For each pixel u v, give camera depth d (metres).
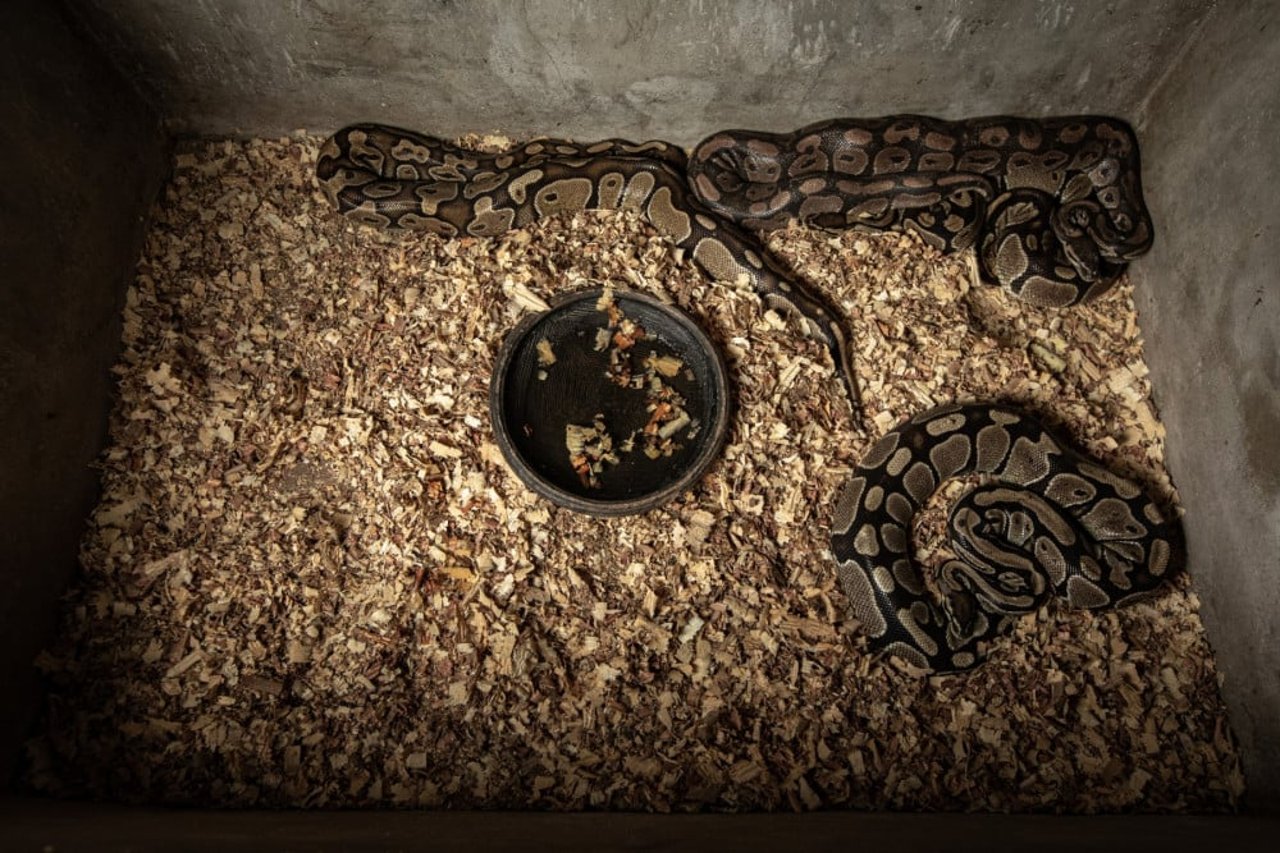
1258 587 0.75
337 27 0.84
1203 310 0.81
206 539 0.82
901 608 0.78
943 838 0.62
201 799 0.73
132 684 0.77
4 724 0.71
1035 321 0.92
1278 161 0.72
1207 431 0.81
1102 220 0.90
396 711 0.76
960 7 0.80
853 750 0.76
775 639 0.80
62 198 0.80
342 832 0.62
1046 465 0.83
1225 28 0.77
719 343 0.89
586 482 0.83
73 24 0.82
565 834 0.62
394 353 0.89
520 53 0.86
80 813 0.64
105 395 0.85
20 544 0.73
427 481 0.84
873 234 0.94
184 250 0.92
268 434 0.86
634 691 0.77
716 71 0.87
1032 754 0.77
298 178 0.96
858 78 0.88
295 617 0.79
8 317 0.72
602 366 0.88
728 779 0.74
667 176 0.92
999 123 0.90
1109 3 0.79
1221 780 0.76
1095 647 0.80
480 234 0.93
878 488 0.82
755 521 0.84
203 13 0.83
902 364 0.89
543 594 0.81
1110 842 0.61
